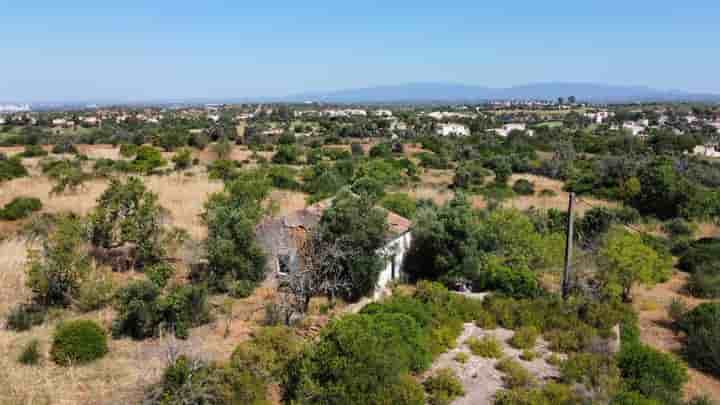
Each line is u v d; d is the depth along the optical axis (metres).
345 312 16.50
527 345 15.19
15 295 17.02
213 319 16.05
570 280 19.91
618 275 19.50
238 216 19.56
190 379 11.09
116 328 14.81
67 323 14.10
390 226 21.05
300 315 16.31
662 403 11.89
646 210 38.19
